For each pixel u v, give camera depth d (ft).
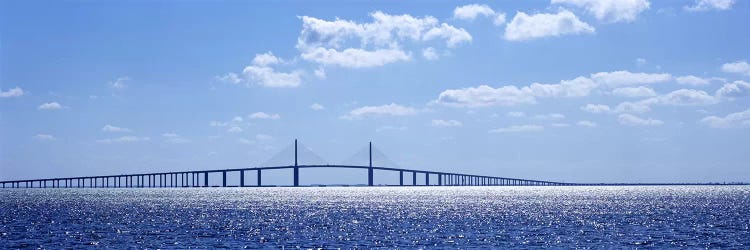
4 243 361.92
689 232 405.80
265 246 350.84
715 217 524.52
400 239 378.53
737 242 356.59
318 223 489.67
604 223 475.72
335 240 375.04
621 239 371.97
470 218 533.14
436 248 341.00
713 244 349.20
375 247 346.13
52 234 407.23
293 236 395.55
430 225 466.70
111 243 362.94
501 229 432.66
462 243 359.25
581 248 337.31
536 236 389.39
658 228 433.07
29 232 419.54
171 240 376.27
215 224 480.64
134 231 426.92
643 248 336.08
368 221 507.30
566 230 423.64
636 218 521.24
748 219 500.74
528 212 611.47
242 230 433.89
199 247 346.74
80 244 358.84
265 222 499.92
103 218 540.11
